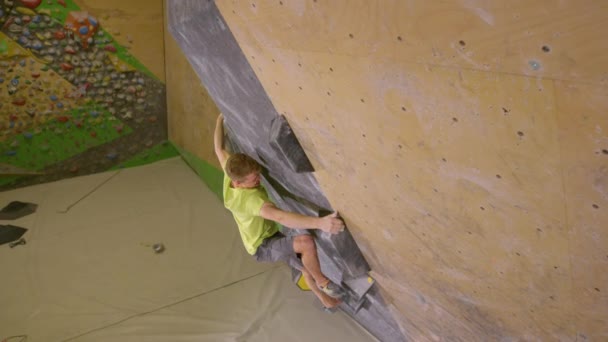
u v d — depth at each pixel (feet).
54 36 16.97
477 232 4.57
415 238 5.73
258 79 5.66
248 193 6.96
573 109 2.77
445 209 4.66
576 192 3.22
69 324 11.39
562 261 3.97
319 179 6.53
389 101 3.98
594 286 3.93
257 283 13.01
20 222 15.79
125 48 18.53
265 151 7.53
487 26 2.79
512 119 3.16
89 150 19.22
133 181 19.01
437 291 6.57
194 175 19.35
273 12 4.22
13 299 12.17
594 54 2.45
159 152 20.93
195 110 17.67
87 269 13.51
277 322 11.55
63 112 18.17
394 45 3.44
